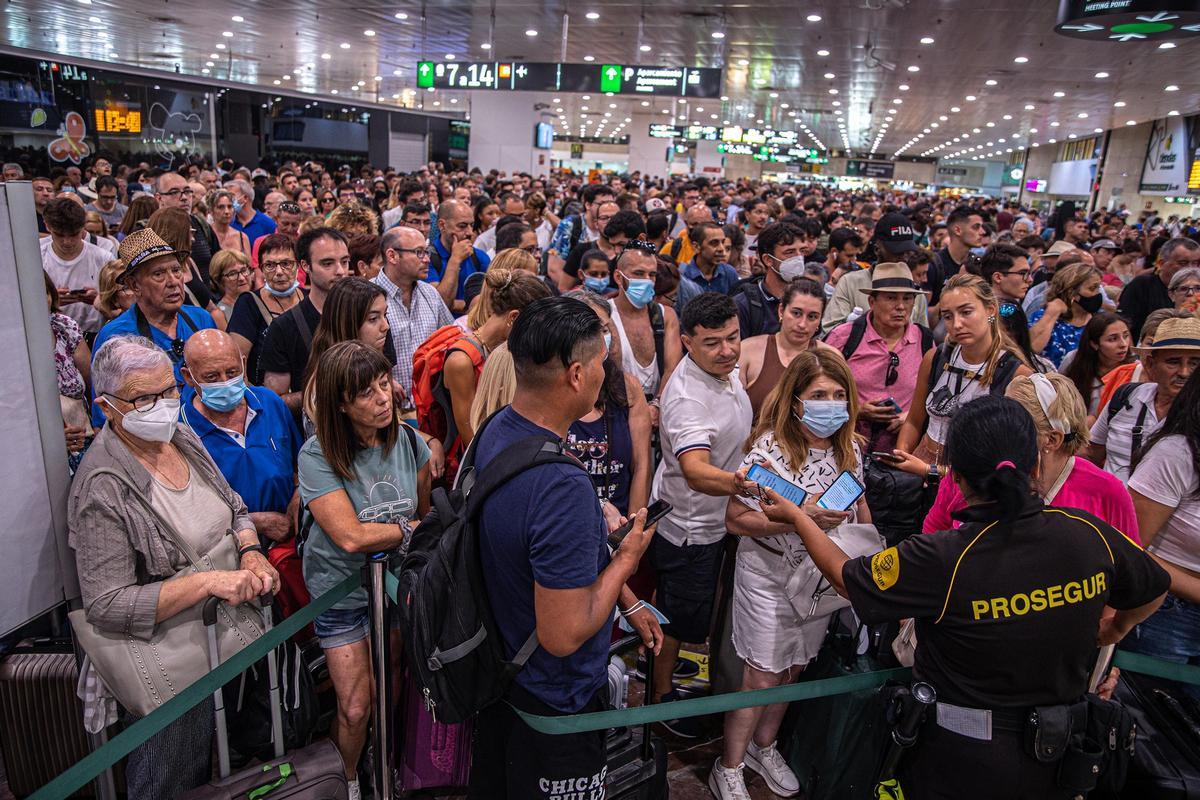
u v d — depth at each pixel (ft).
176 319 11.89
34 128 47.06
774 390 9.09
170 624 7.54
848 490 8.26
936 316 18.52
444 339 11.12
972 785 6.28
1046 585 5.90
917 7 43.29
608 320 9.76
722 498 9.85
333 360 7.86
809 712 9.46
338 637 8.54
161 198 25.84
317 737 9.87
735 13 48.06
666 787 8.39
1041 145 158.81
